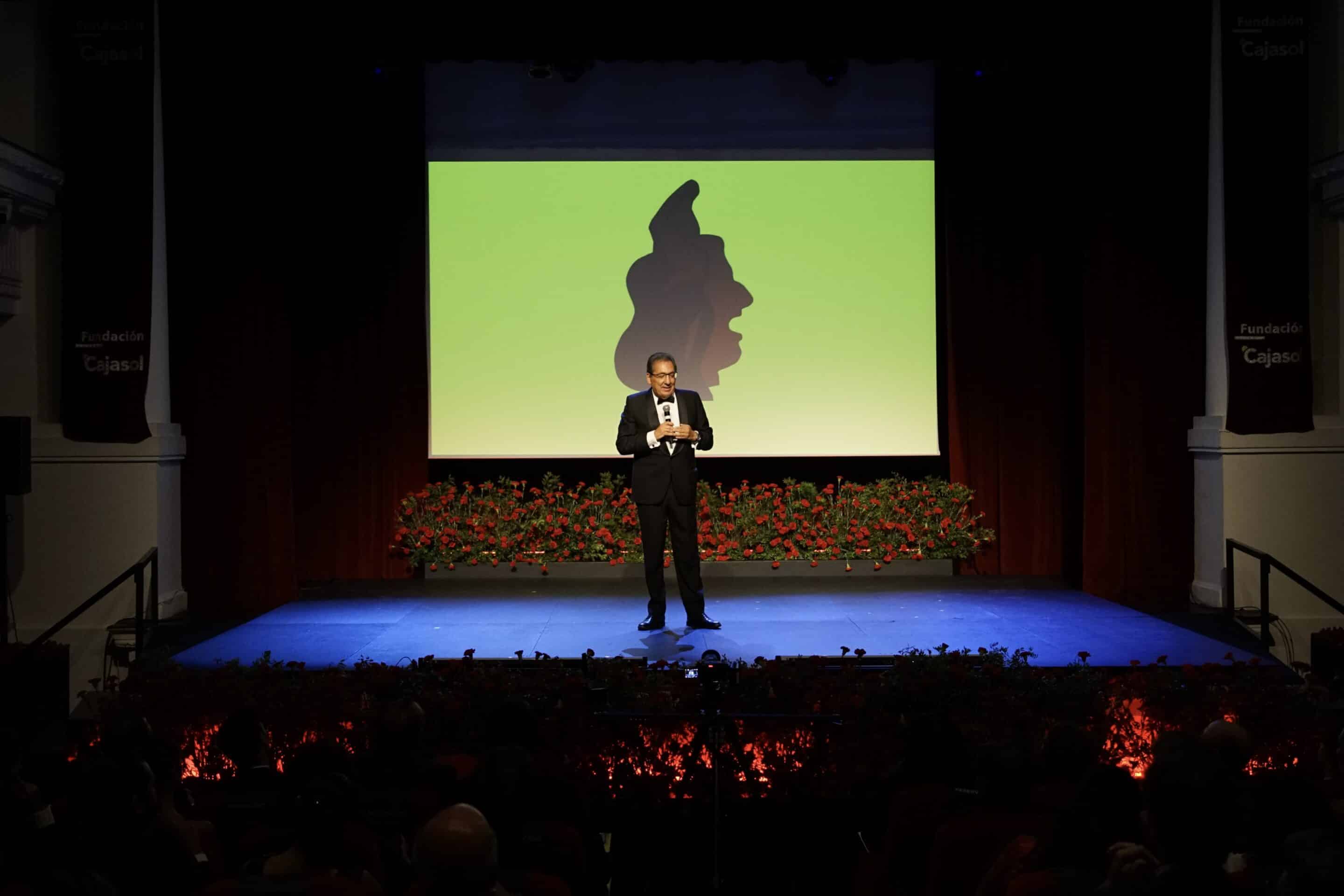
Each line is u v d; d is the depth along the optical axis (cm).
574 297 940
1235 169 744
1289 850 211
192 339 784
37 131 711
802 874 350
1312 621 746
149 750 301
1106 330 816
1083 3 809
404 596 823
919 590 825
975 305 912
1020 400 912
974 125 905
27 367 728
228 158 785
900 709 403
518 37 830
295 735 427
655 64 941
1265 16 737
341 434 905
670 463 665
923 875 266
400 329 906
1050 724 415
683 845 367
